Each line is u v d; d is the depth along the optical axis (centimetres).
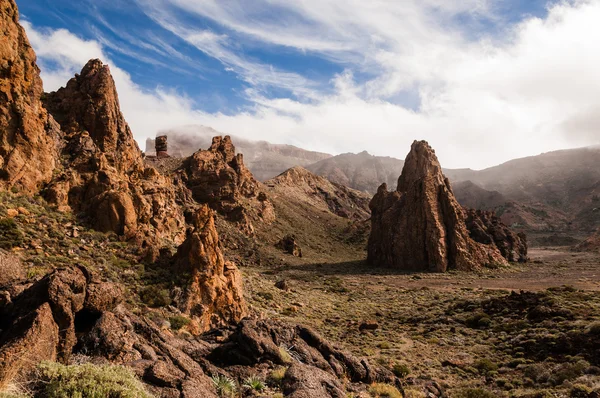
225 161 16400
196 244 3195
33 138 3625
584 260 13788
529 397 2484
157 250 3453
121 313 1478
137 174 5862
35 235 2956
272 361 1786
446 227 11725
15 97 3528
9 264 1488
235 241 12325
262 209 16125
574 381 2647
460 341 4344
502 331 4506
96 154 4528
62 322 1205
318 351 2117
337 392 1543
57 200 3594
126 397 989
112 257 3206
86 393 957
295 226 17300
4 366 948
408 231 12106
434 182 12344
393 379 2225
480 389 2666
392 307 6644
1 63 3444
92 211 3681
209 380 1437
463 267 11075
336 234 18538
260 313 3825
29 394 923
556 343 3497
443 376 3120
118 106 6525
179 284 3002
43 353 1066
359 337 4472
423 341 4428
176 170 14350
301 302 6097
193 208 10338
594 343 3275
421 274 10669
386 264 12331
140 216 4062
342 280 9806
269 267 11331
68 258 2856
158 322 2366
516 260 13225
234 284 3281
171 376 1262
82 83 6278
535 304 5103
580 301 5116
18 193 3350
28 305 1203
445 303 6562
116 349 1291
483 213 15425
